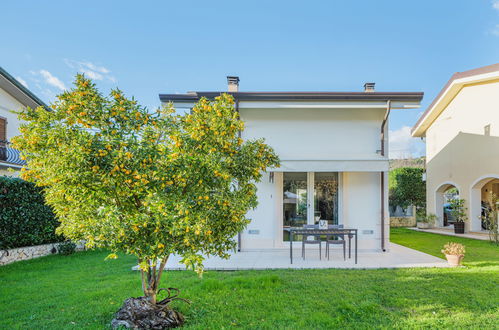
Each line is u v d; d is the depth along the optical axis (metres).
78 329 5.87
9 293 8.21
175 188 5.67
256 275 9.80
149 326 5.96
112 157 5.25
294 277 9.47
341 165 12.65
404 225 30.84
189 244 5.34
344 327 6.04
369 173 14.55
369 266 10.82
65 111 5.71
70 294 8.05
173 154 5.30
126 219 5.28
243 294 7.91
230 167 6.33
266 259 12.25
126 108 6.14
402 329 5.93
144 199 5.59
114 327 5.90
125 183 5.55
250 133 14.89
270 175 14.69
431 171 29.14
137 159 5.31
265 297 7.68
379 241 14.30
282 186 14.79
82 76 5.93
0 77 19.42
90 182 5.25
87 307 7.07
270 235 14.52
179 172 5.41
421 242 18.16
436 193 28.28
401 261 11.75
